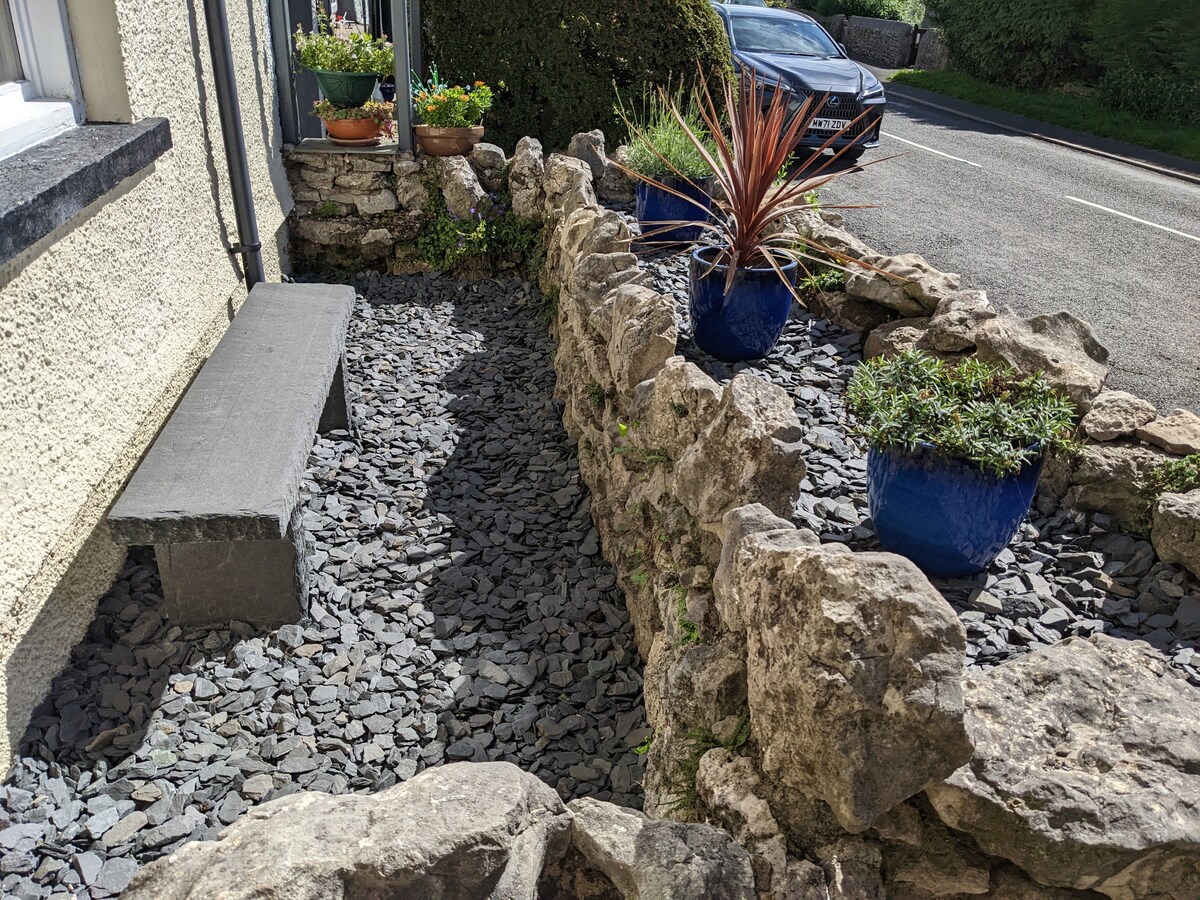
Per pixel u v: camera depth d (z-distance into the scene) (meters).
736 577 1.99
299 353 3.79
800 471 2.32
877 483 2.92
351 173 6.53
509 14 7.68
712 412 2.61
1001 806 1.63
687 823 1.72
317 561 3.48
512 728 2.79
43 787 2.37
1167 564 2.96
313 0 7.46
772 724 1.78
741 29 11.27
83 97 3.23
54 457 2.55
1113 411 3.45
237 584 3.04
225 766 2.55
